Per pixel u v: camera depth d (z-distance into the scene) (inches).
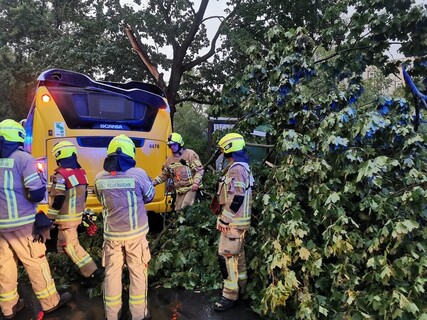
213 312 153.0
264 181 197.8
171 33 499.5
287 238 141.6
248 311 154.4
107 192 134.9
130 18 478.0
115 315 137.4
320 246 154.7
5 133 134.6
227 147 152.4
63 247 165.6
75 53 482.0
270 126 202.1
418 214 134.0
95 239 203.9
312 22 435.5
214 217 197.9
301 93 185.9
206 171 249.9
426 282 123.6
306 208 168.9
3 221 135.6
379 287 129.2
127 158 137.4
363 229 150.6
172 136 215.2
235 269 152.6
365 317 122.4
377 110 171.6
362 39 210.2
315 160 157.3
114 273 137.1
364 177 145.4
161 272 183.2
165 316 149.6
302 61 186.9
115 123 220.2
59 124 206.2
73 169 164.2
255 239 175.3
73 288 171.6
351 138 156.2
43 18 863.7
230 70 519.5
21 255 140.5
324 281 142.5
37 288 144.9
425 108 165.5
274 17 467.8
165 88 506.0
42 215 141.1
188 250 187.9
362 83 218.8
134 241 137.3
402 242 129.3
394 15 201.2
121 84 250.8
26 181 135.6
